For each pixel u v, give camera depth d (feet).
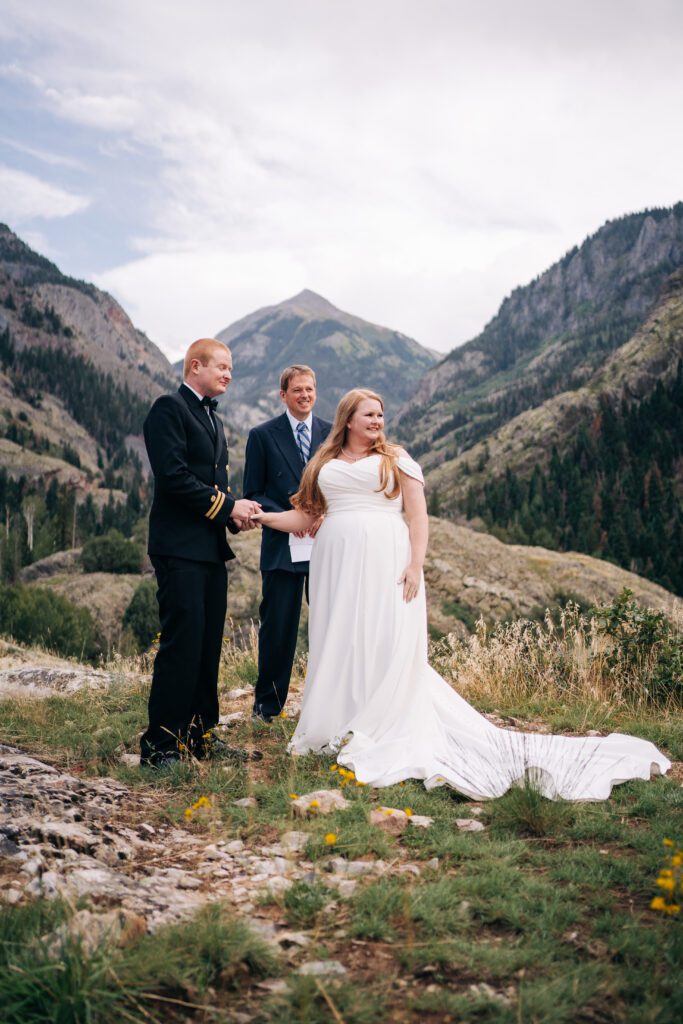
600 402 640.99
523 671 22.95
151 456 14.88
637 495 497.46
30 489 524.93
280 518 15.84
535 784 11.66
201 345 15.44
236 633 30.55
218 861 9.96
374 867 9.55
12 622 129.80
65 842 9.83
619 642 22.24
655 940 7.45
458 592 86.28
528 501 511.40
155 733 14.65
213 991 6.75
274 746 15.60
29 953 6.64
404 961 7.23
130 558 199.72
